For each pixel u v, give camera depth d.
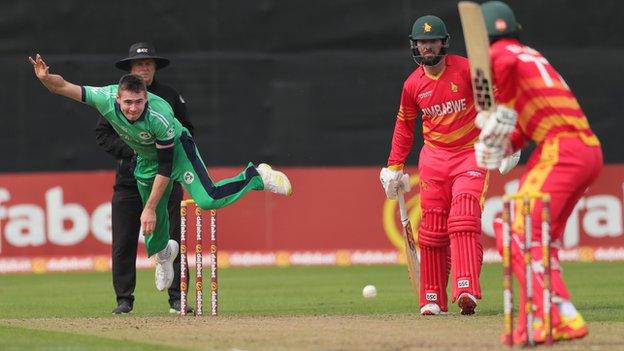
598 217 54.78
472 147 32.19
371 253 55.19
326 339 25.95
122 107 29.27
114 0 54.88
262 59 55.12
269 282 48.00
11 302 40.88
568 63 55.38
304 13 55.09
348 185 55.16
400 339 25.70
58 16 54.78
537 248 23.86
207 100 54.97
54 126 54.78
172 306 35.34
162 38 54.91
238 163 55.00
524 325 23.50
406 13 55.16
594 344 24.19
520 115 24.42
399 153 33.84
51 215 54.62
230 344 25.36
